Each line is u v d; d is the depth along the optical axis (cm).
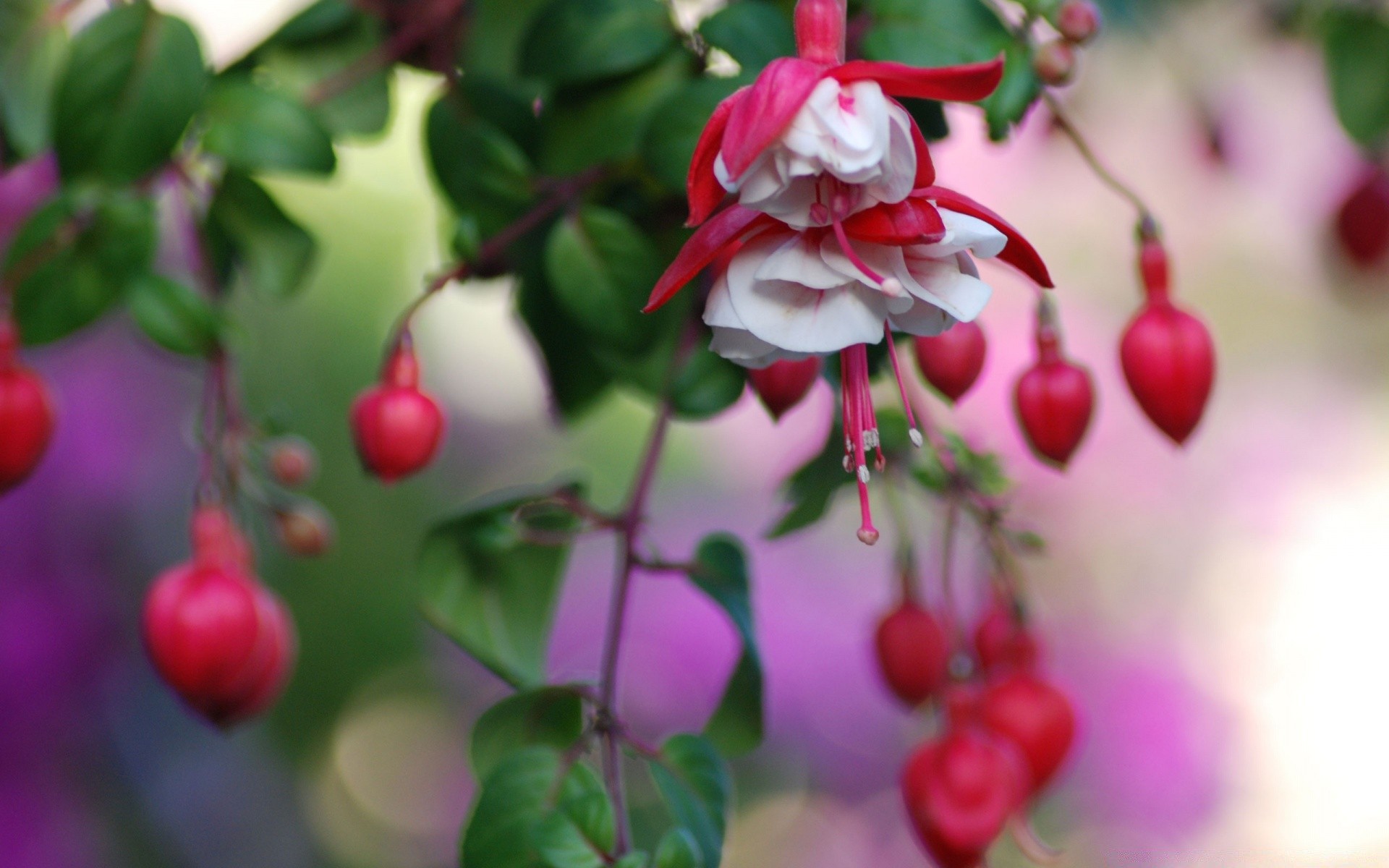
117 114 68
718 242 61
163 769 129
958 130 126
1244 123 84
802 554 138
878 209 61
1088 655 134
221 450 71
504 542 69
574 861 64
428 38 71
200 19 110
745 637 68
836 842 131
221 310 71
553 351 73
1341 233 78
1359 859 129
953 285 62
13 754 118
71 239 68
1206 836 131
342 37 71
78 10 72
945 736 69
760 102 61
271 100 69
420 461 68
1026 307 129
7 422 69
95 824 124
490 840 65
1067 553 135
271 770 136
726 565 69
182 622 70
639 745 66
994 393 126
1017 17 68
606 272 68
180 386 130
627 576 68
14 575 119
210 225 71
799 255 62
